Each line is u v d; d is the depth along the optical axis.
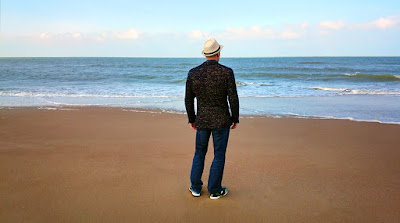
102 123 6.14
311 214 2.35
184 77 22.81
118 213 2.34
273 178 3.12
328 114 7.37
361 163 3.61
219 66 2.38
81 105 8.84
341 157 3.85
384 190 2.80
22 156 3.79
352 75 21.86
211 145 4.48
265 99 10.55
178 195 2.68
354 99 10.38
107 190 2.76
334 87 15.36
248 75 24.33
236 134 5.19
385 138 4.86
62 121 6.32
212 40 2.41
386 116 7.05
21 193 2.66
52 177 3.06
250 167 3.47
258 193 2.75
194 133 5.25
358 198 2.63
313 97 11.11
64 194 2.65
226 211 2.40
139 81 19.66
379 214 2.34
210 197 2.63
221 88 2.37
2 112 7.44
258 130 5.51
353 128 5.65
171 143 4.55
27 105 8.82
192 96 2.52
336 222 2.23
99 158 3.75
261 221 2.25
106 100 10.25
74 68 38.00
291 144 4.52
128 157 3.81
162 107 8.52
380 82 18.11
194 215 2.33
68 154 3.91
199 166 2.60
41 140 4.66
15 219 2.20
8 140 4.65
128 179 3.05
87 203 2.49
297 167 3.46
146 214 2.33
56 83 17.67
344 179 3.09
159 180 3.04
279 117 6.90
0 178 3.01
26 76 23.05
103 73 27.23
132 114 7.29
